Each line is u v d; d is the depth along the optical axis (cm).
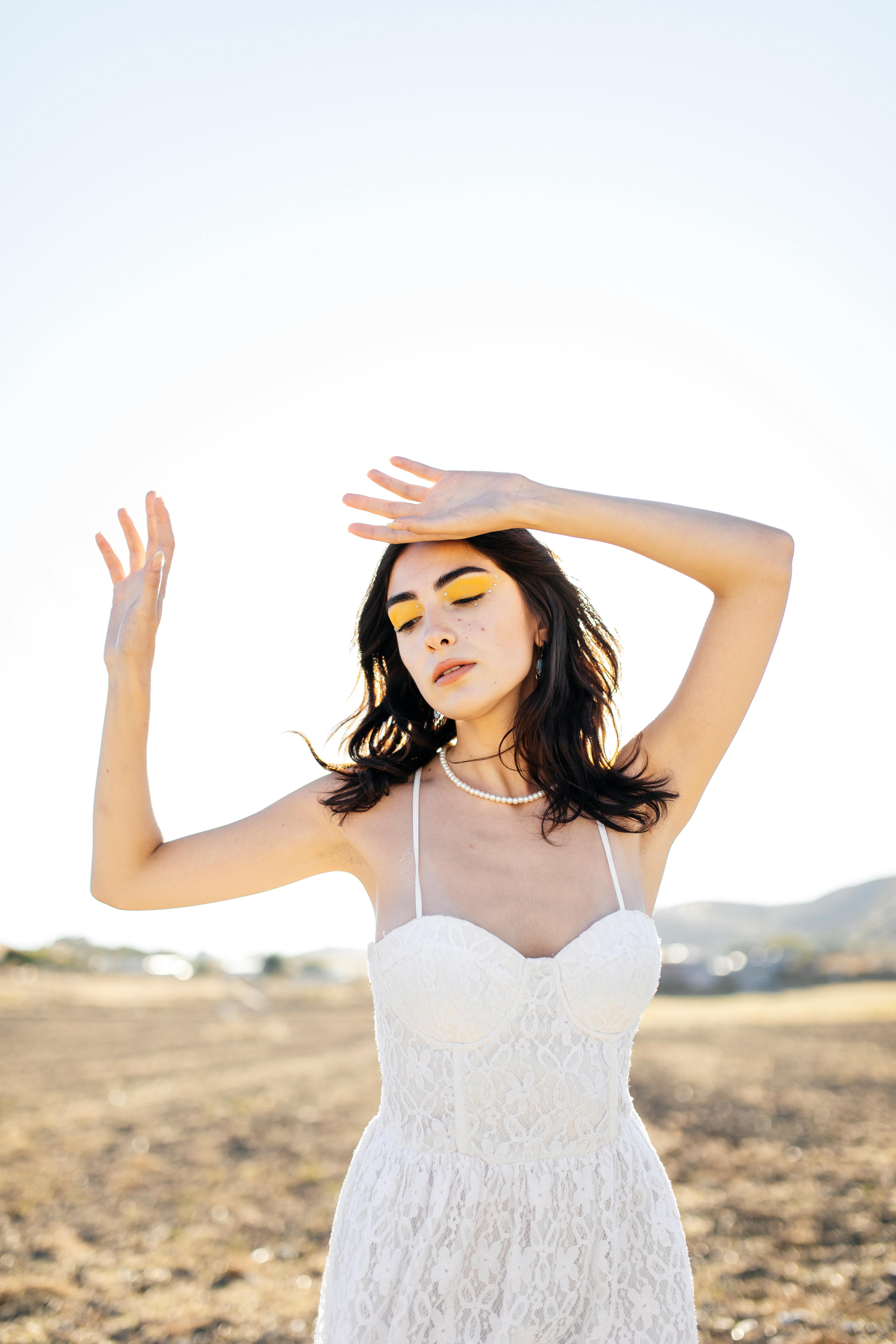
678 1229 192
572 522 195
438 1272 173
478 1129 177
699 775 216
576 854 200
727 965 6038
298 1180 821
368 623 221
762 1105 1119
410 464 208
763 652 206
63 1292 532
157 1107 1256
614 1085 186
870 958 5816
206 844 204
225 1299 526
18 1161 899
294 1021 3353
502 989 178
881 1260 532
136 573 211
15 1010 3275
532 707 203
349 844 208
